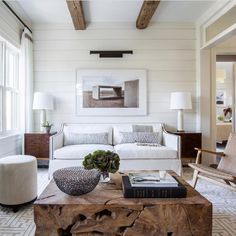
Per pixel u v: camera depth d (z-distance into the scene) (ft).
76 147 11.38
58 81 14.14
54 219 5.04
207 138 14.01
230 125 21.39
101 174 6.26
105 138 12.67
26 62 12.87
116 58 14.25
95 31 14.15
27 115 12.96
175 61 14.38
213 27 12.66
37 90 14.14
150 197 5.41
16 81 13.00
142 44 14.28
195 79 14.47
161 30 14.32
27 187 7.67
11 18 11.60
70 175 5.97
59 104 14.17
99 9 12.40
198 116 14.20
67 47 14.12
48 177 11.12
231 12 10.73
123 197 5.45
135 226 5.08
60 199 5.30
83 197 5.43
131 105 14.25
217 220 7.04
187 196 5.54
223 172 8.48
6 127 11.70
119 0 11.38
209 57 13.99
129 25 14.21
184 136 12.92
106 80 14.16
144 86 14.24
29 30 13.38
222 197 9.00
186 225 5.08
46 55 14.10
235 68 18.47
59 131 13.29
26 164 7.64
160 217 5.07
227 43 14.25
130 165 11.03
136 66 14.29
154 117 14.39
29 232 6.30
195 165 8.99
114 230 5.10
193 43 14.40
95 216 5.08
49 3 11.66
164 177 6.16
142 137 12.57
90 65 14.21
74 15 11.94
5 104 11.43
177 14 13.25
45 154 12.48
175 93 13.29
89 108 14.16
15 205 7.44
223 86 25.09
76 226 5.08
